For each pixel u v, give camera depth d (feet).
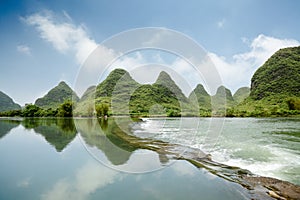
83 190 19.79
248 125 75.36
